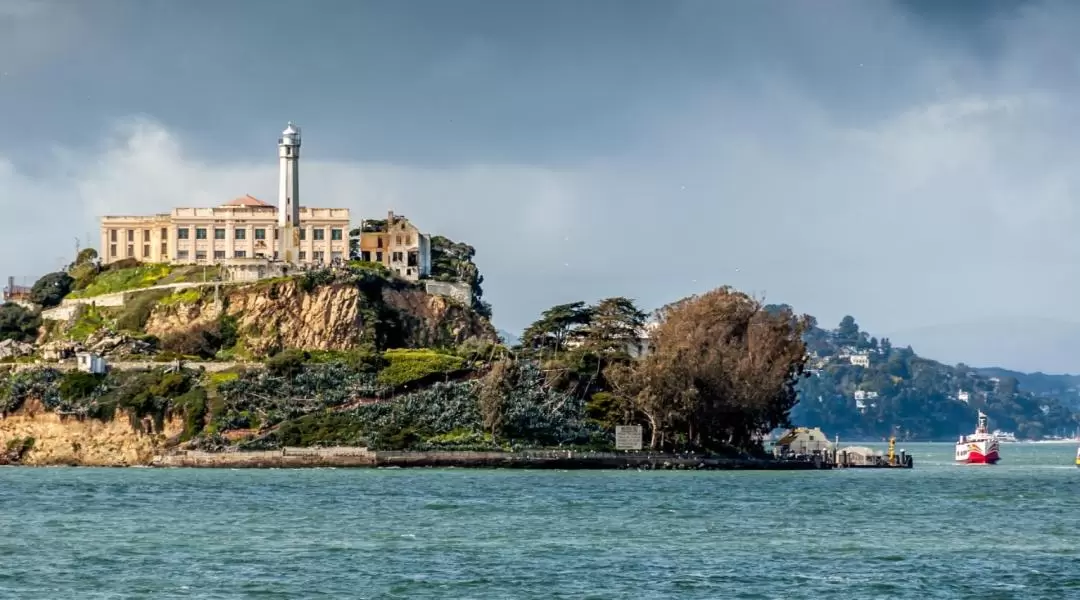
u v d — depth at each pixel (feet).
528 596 402.72
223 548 487.20
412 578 428.15
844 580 433.48
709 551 490.90
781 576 439.22
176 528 545.85
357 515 598.75
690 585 422.00
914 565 463.42
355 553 476.95
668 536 532.73
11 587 409.49
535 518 592.60
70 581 419.54
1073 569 457.27
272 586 413.39
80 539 509.76
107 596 397.19
